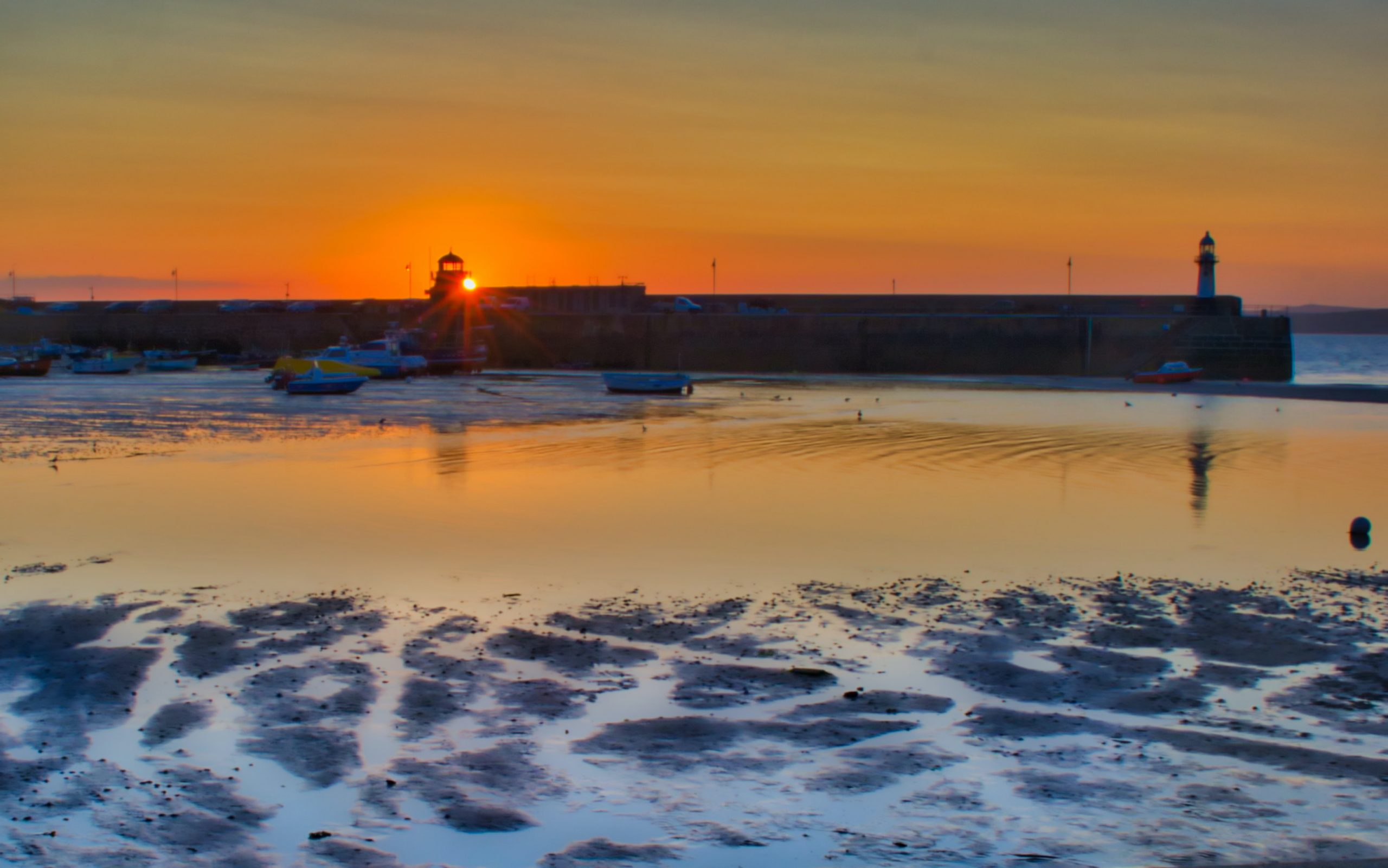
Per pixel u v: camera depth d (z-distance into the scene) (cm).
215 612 1625
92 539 2159
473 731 1185
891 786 1064
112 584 1791
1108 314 9000
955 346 8925
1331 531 2333
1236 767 1107
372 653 1439
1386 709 1262
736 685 1332
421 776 1076
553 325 9756
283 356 9494
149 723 1196
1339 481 3056
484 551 2078
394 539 2183
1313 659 1445
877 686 1330
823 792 1052
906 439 4059
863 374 9031
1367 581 1894
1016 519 2441
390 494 2739
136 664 1384
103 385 7144
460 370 8675
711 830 978
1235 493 2828
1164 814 1007
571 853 938
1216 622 1620
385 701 1266
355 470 3184
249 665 1384
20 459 3369
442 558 2014
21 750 1126
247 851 935
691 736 1177
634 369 9562
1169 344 8506
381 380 7788
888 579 1880
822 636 1532
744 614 1648
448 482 2952
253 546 2103
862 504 2634
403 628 1552
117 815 992
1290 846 948
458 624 1575
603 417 4991
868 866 920
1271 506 2642
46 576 1841
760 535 2253
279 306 11688
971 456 3553
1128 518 2470
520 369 9662
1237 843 954
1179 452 3694
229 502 2602
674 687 1323
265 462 3334
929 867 919
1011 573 1931
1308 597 1775
